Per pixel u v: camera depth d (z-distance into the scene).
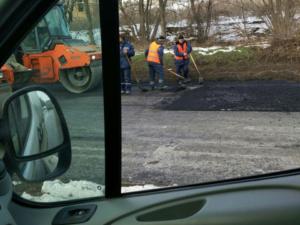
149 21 17.25
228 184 2.18
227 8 17.39
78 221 1.87
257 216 1.91
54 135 1.73
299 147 5.62
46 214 1.89
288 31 15.09
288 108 8.20
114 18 1.78
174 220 1.93
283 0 15.77
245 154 5.40
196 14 17.61
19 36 1.53
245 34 16.11
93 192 2.03
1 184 1.47
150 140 6.35
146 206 2.00
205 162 5.12
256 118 7.54
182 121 7.62
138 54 15.19
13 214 1.75
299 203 1.95
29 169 1.72
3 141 1.53
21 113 1.73
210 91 10.79
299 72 12.38
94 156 1.97
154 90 11.52
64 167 1.75
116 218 1.91
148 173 4.71
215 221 1.90
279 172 2.28
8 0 1.42
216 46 16.06
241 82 11.87
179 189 2.17
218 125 7.17
